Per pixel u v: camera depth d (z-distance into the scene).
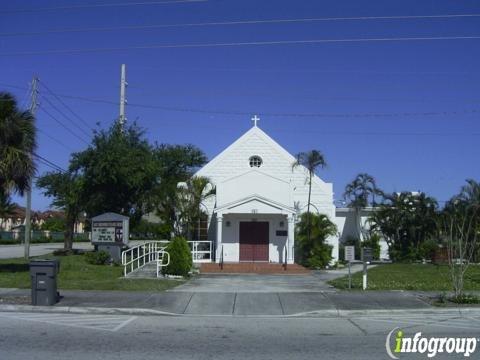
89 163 36.66
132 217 38.69
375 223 39.88
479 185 37.47
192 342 11.07
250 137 36.06
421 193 39.06
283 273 28.72
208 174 35.84
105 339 11.28
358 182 40.19
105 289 19.33
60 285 20.00
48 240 74.19
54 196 47.69
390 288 20.66
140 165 36.47
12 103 24.12
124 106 40.41
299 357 9.72
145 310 15.52
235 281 23.70
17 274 23.75
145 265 28.02
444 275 26.47
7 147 23.70
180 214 33.59
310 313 15.43
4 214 68.25
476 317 15.10
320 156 33.53
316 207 35.41
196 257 33.34
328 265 32.78
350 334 12.20
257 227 33.53
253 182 33.38
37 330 12.32
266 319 14.62
